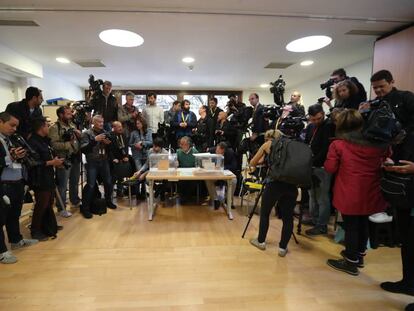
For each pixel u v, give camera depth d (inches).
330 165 78.5
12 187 90.0
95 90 146.6
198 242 101.6
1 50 134.5
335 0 89.6
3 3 90.0
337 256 91.0
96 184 138.3
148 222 123.0
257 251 94.4
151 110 178.5
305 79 232.2
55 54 151.9
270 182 90.6
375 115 72.2
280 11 97.4
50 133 123.2
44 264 84.2
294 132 101.3
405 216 66.8
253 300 67.7
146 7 93.3
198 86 271.7
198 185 157.0
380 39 123.3
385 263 86.9
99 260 87.0
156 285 73.4
